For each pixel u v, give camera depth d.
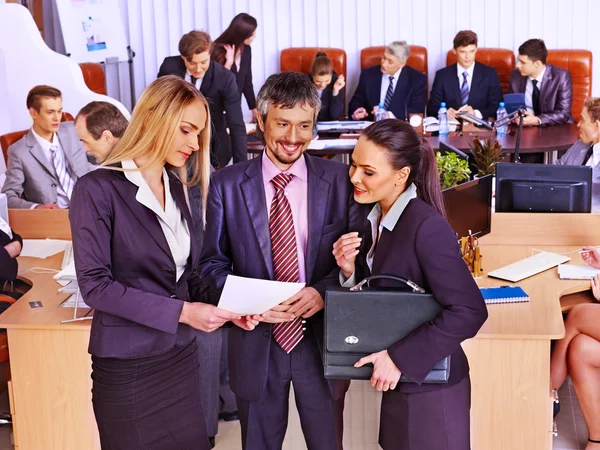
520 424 3.07
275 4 7.82
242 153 5.63
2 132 5.62
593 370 3.35
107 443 2.47
